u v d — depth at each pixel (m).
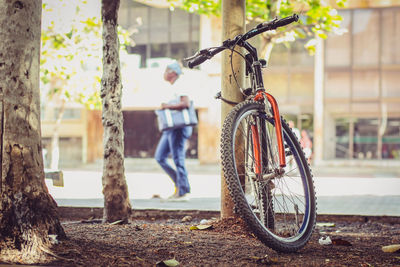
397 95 27.27
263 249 3.66
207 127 27.73
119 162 5.43
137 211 7.07
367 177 20.88
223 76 4.79
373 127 27.58
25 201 3.14
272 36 9.11
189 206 8.16
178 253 3.44
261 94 3.80
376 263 3.28
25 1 3.24
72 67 13.41
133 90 21.20
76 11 12.09
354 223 6.62
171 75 9.19
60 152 31.20
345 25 27.70
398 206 8.61
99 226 4.82
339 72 27.80
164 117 9.12
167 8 28.94
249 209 3.27
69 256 3.06
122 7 29.53
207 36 27.94
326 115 27.94
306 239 3.69
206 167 26.58
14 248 3.02
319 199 10.16
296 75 28.16
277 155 3.74
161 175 20.62
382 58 27.34
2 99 3.16
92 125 31.06
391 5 26.92
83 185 13.50
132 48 29.33
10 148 3.15
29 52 3.26
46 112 30.92
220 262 3.20
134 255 3.28
